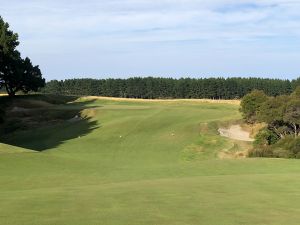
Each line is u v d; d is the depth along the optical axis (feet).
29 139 216.13
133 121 232.12
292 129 213.05
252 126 229.25
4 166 91.50
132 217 41.01
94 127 230.07
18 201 48.93
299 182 65.31
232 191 56.90
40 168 91.30
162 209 44.93
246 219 41.04
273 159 104.12
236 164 97.04
